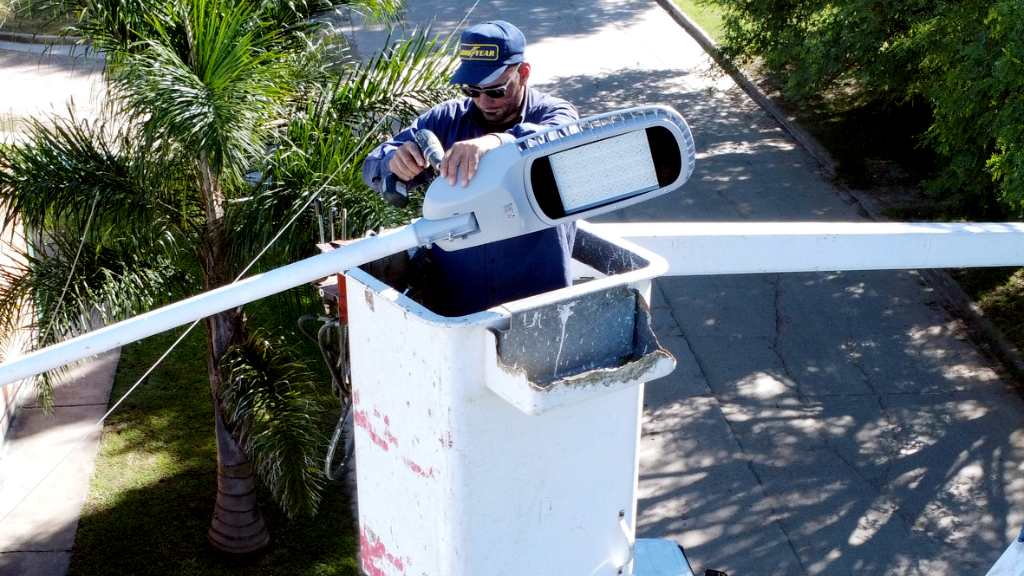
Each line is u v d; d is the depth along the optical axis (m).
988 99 7.31
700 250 2.18
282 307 5.72
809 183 12.00
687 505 7.25
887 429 8.01
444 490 1.35
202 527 7.01
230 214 4.91
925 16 9.07
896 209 11.13
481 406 1.31
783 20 11.38
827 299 9.78
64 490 7.31
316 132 4.91
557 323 1.33
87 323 5.01
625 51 16.62
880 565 6.73
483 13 17.94
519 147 1.29
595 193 1.33
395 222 4.56
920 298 9.79
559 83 15.12
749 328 9.33
